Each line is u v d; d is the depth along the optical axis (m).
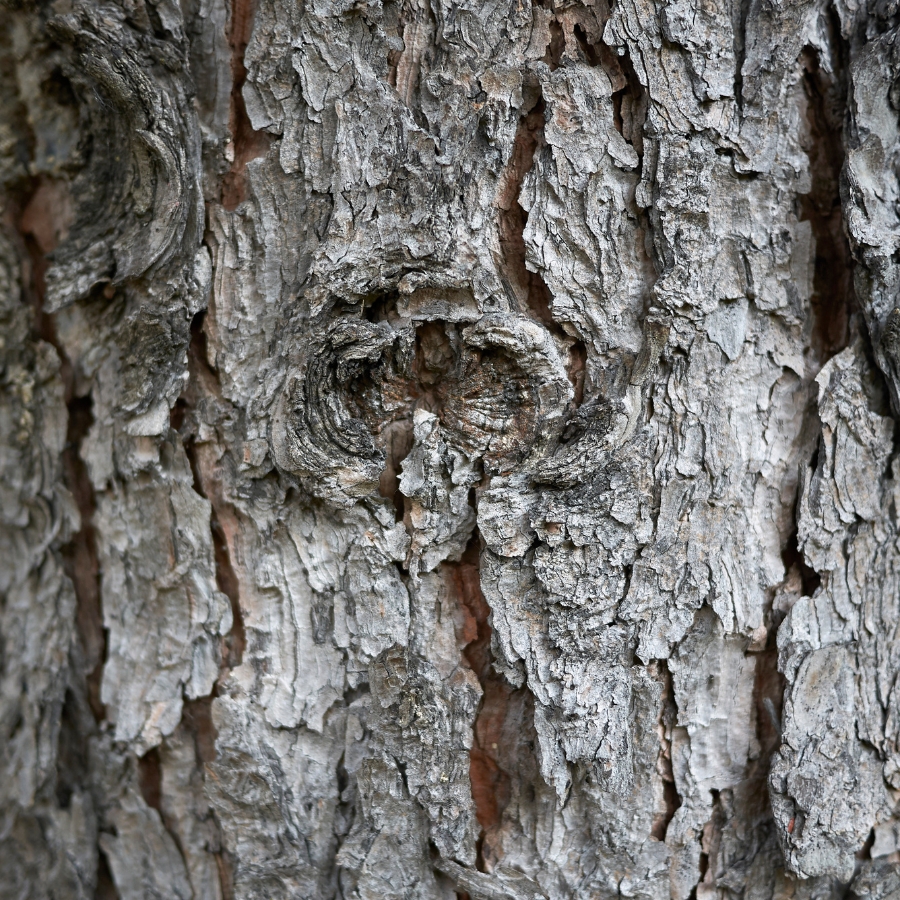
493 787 0.81
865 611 0.81
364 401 0.79
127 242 0.80
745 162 0.79
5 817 0.84
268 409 0.79
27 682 0.84
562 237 0.79
